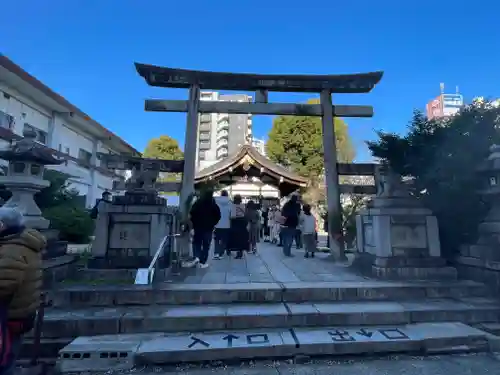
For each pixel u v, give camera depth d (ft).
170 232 20.72
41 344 12.38
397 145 21.44
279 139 85.40
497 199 17.74
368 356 12.12
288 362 11.73
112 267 17.66
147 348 11.55
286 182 53.93
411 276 18.06
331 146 29.01
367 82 29.50
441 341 12.48
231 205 27.99
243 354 11.69
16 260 7.84
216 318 13.46
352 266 22.48
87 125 50.44
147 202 18.57
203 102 28.35
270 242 45.44
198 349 11.55
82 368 10.99
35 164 15.42
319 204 62.64
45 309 14.20
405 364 11.59
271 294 15.56
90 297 14.76
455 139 19.77
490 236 17.34
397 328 13.48
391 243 18.78
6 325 7.72
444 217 20.74
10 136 32.42
